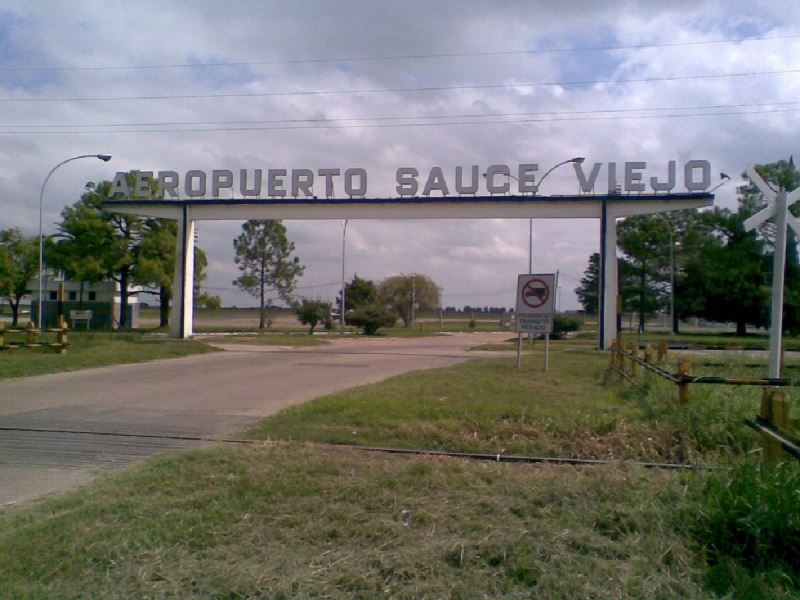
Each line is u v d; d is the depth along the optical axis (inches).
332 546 206.4
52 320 2185.0
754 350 1170.6
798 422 302.7
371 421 398.6
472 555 195.9
